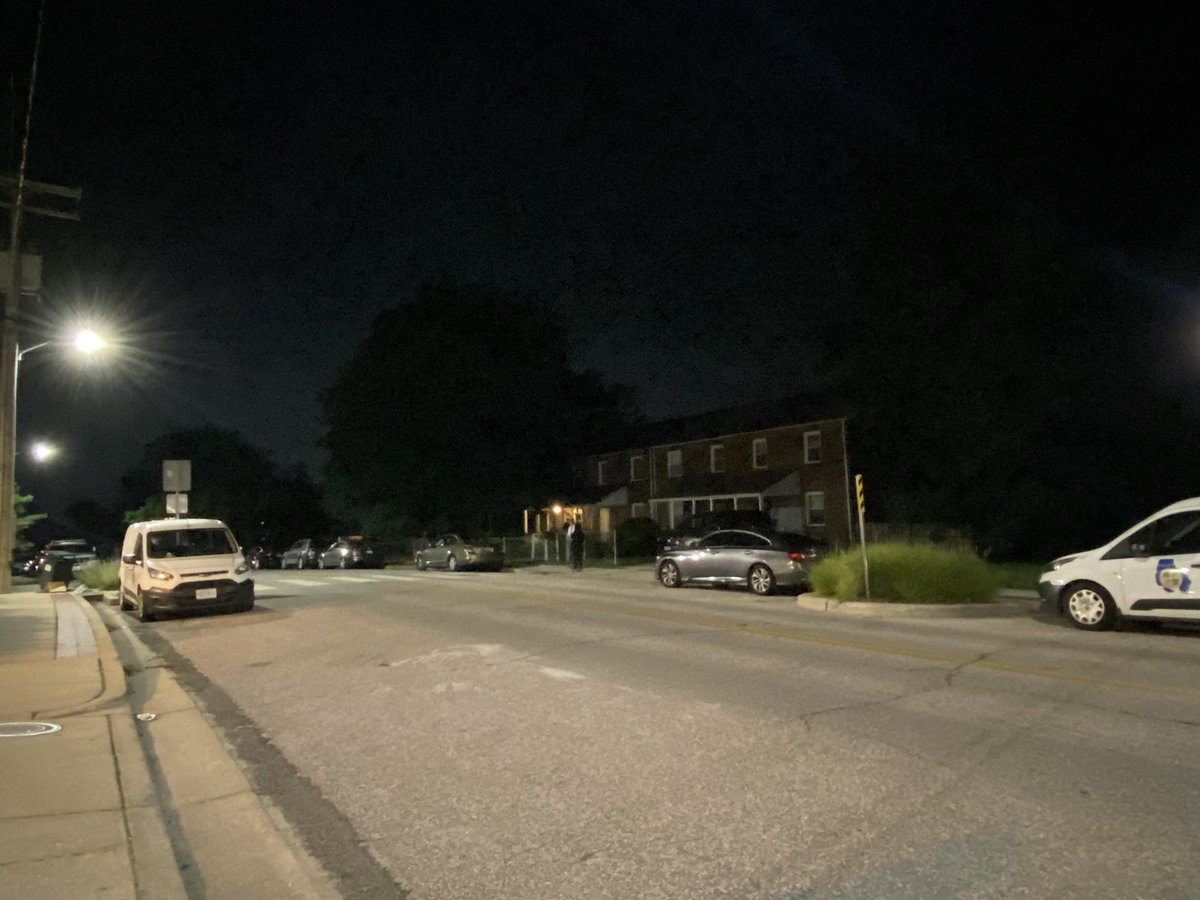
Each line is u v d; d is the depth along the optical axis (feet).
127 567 58.75
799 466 119.14
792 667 33.22
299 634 45.80
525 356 157.38
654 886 15.26
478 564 107.14
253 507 217.36
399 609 55.36
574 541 97.55
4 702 28.04
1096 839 16.63
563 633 42.86
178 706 29.91
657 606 54.80
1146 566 40.40
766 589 62.59
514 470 150.92
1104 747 22.33
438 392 144.25
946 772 20.62
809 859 16.12
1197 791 19.08
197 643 44.32
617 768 21.56
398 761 22.89
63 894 14.38
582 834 17.63
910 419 100.48
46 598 64.28
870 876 15.37
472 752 23.34
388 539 156.66
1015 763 21.16
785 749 22.67
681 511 136.46
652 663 34.47
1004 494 96.43
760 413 130.00
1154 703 26.78
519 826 18.17
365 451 147.23
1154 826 17.19
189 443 221.46
